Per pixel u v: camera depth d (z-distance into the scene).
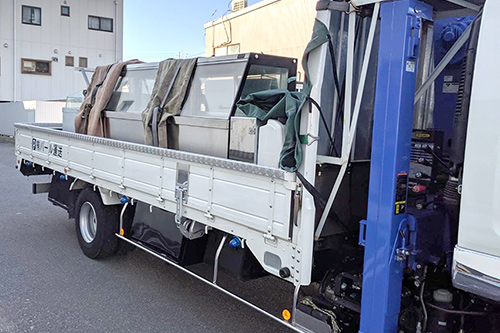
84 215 5.62
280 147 3.07
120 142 4.55
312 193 2.82
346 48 2.95
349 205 3.19
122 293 4.61
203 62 4.31
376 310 2.67
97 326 3.90
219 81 4.12
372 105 3.12
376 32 2.99
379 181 2.63
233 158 3.59
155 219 4.37
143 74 5.14
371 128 3.16
